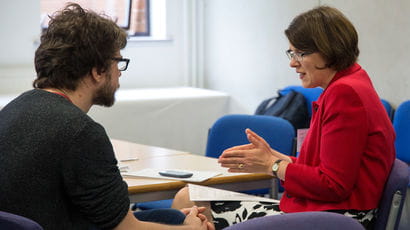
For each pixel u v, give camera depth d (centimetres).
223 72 521
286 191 192
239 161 191
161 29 545
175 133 455
